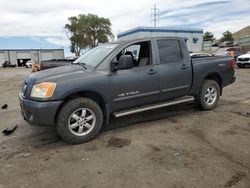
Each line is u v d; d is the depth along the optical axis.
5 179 3.33
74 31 73.31
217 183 3.02
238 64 18.58
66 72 4.50
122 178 3.21
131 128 5.08
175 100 5.58
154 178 3.18
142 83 4.93
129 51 5.05
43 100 4.05
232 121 5.32
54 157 3.91
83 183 3.15
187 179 3.13
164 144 4.21
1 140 4.75
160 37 5.34
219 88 6.28
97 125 4.53
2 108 7.59
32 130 5.25
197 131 4.79
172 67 5.32
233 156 3.70
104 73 4.55
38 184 3.17
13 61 70.00
